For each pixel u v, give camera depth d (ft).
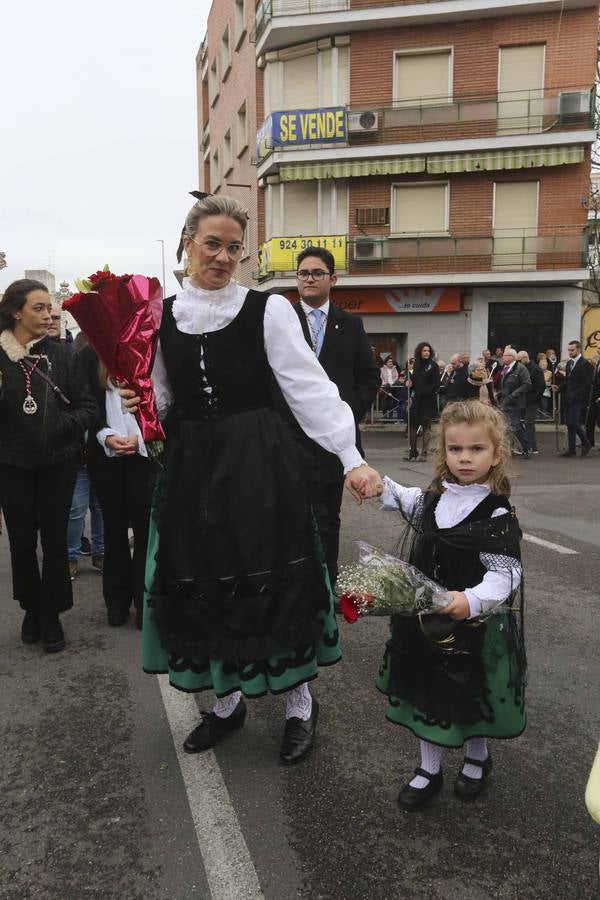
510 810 7.63
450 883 6.54
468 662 7.18
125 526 13.43
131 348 7.80
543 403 60.03
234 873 6.66
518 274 64.44
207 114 103.91
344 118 65.41
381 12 62.85
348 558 17.62
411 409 39.70
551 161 62.95
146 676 11.22
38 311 11.64
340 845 7.06
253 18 73.46
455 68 64.23
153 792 8.00
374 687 10.70
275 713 9.91
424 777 7.73
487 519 7.32
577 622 13.25
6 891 6.50
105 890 6.50
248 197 76.84
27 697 10.53
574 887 6.48
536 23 62.54
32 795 7.99
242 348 7.85
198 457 7.82
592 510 24.14
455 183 65.72
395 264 67.10
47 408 11.57
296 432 12.48
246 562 7.62
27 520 11.93
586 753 8.79
